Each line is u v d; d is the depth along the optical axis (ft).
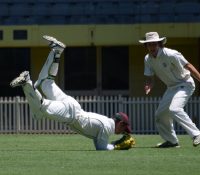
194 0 299.38
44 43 290.15
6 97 295.07
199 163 145.48
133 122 279.49
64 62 313.53
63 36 289.94
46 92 174.19
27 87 167.63
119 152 167.63
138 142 209.67
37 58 309.83
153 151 169.99
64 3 302.45
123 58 312.91
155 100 279.28
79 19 300.81
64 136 247.70
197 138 174.70
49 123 274.77
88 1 302.45
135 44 289.12
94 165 142.51
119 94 308.19
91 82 314.96
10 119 277.03
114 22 299.99
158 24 286.87
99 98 278.87
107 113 278.26
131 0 301.22
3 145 197.16
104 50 313.53
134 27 287.48
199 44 297.33
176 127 273.13
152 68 180.24
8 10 301.63
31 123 275.59
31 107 170.60
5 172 132.87
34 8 302.25
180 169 136.46
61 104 171.32
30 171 134.10
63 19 300.81
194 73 176.65
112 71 313.94
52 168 138.31
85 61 314.35
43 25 290.15
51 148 184.03
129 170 135.13
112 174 129.29
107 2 302.04
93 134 173.37
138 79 309.83
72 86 314.96
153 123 279.49
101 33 289.12
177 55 174.81
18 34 290.97
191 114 278.67
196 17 298.15
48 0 302.86
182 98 176.65
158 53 175.01
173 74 177.17
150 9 299.79
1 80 316.40
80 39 289.94
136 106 279.69
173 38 294.25
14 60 314.76
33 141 214.90
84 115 172.14
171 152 167.53
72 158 154.71
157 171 133.59
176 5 299.58
